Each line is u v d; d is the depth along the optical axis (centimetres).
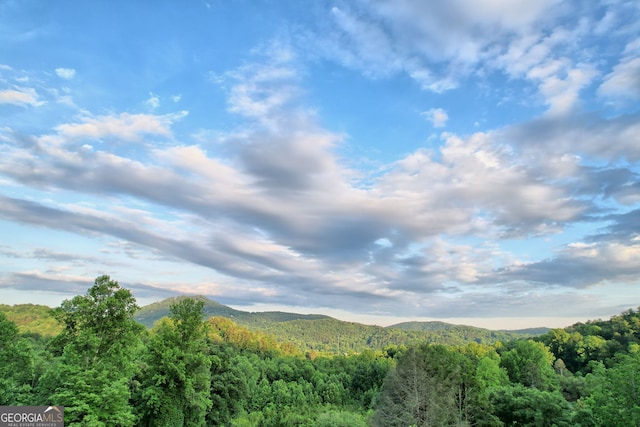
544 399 4975
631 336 11300
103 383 3394
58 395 3212
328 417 6988
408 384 5281
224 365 7031
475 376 5806
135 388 4397
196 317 4600
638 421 3531
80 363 3500
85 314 3672
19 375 3647
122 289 3791
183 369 4269
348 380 13138
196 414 4844
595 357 10756
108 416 3316
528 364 8019
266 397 10769
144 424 4228
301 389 11812
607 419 3838
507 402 5316
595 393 4144
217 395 6456
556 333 13675
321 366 15100
